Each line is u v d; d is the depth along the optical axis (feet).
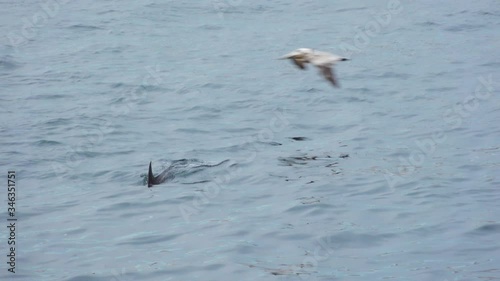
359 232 49.70
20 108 84.74
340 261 45.47
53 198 58.03
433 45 112.06
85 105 85.81
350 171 62.03
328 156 66.33
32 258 46.96
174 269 44.86
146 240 49.55
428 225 50.57
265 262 45.60
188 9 142.51
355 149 68.23
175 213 54.13
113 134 75.05
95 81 96.43
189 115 81.61
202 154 68.23
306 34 121.80
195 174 62.28
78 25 128.88
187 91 91.30
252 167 63.72
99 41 118.32
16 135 74.79
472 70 97.71
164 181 61.05
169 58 108.17
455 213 52.49
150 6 144.77
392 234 49.34
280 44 115.55
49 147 71.20
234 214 53.62
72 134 75.20
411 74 96.84
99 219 53.31
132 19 133.69
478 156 64.85
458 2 144.15
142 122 79.30
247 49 112.88
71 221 53.06
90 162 66.74
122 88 93.09
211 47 114.52
